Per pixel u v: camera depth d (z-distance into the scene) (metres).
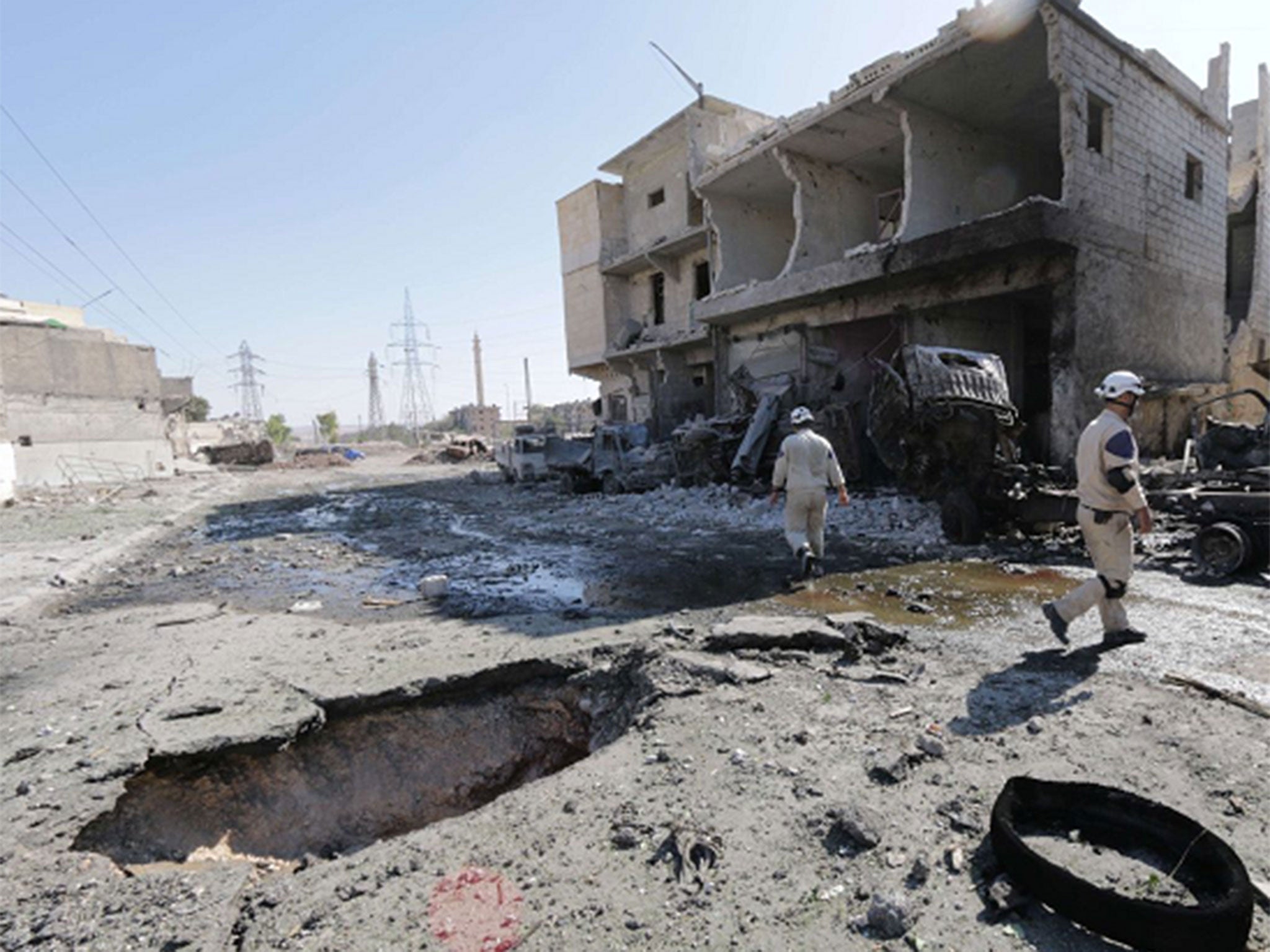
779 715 3.54
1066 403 10.18
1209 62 13.85
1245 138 19.53
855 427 12.67
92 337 30.25
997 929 2.01
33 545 11.02
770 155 15.62
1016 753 3.02
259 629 5.93
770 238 19.39
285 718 3.81
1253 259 17.42
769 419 13.42
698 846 2.44
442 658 4.71
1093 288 10.27
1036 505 7.77
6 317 28.42
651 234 25.00
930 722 3.37
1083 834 2.42
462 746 4.34
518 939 2.05
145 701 4.15
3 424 18.95
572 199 28.12
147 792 3.38
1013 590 6.11
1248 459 7.51
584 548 9.70
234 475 34.28
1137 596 5.64
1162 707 3.42
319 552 10.48
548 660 4.60
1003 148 13.99
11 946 2.12
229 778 3.63
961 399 7.80
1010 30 10.12
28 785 3.12
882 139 14.54
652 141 23.75
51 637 5.98
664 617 5.64
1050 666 4.10
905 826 2.52
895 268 11.64
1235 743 3.02
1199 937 1.81
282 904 2.29
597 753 3.32
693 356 22.97
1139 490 3.95
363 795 3.96
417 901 2.26
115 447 30.55
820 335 15.40
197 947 2.10
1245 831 2.39
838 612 5.57
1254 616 4.95
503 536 11.31
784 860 2.37
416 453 62.53
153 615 6.72
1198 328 12.98
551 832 2.62
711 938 2.02
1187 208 12.52
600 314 27.17
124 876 2.52
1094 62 10.23
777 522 10.76
